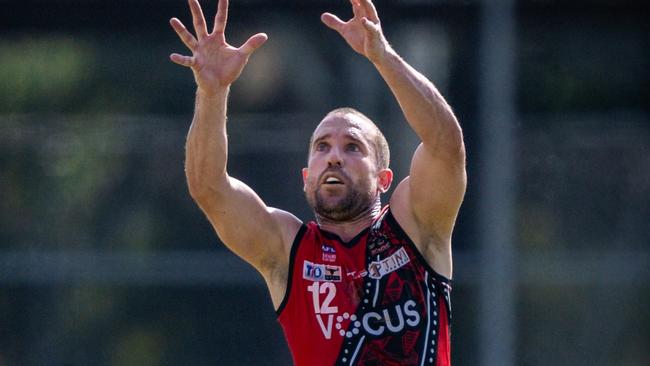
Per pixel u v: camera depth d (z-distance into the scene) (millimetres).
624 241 46906
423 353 19438
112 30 47531
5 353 45844
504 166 45594
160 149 46781
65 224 46375
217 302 46031
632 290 46656
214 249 46375
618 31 48406
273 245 20469
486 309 45250
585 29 48406
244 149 46031
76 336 45875
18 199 46531
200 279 46156
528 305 46531
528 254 46781
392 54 19531
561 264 46750
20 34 47438
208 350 45844
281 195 45969
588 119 47750
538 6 48250
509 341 45219
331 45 46844
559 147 47406
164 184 46625
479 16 46469
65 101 47281
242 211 20438
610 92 48062
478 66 46250
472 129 45906
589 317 46531
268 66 46781
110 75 47375
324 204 20328
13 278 45969
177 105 47281
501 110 45844
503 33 46156
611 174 47281
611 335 46500
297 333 19875
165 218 46469
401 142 45531
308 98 46688
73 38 47531
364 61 46562
